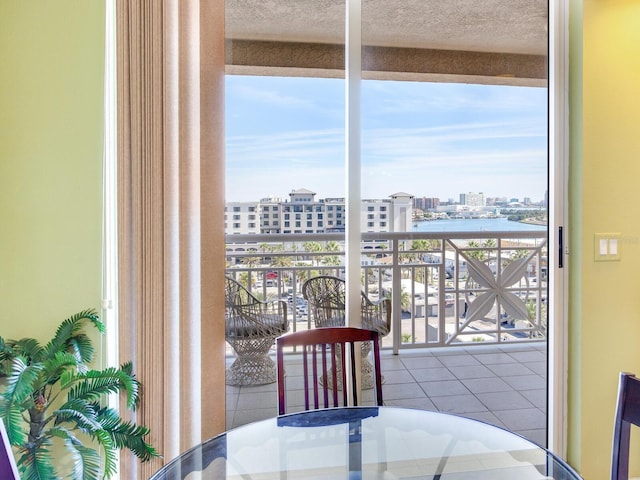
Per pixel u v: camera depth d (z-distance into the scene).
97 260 1.78
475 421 1.56
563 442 2.06
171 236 1.71
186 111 1.72
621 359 2.02
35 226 1.74
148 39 1.66
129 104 1.67
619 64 1.96
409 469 1.32
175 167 1.71
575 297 2.01
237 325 1.97
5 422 1.34
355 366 2.01
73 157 1.75
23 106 1.71
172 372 1.73
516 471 1.28
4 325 1.73
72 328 1.68
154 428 1.71
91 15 1.73
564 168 2.03
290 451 1.37
